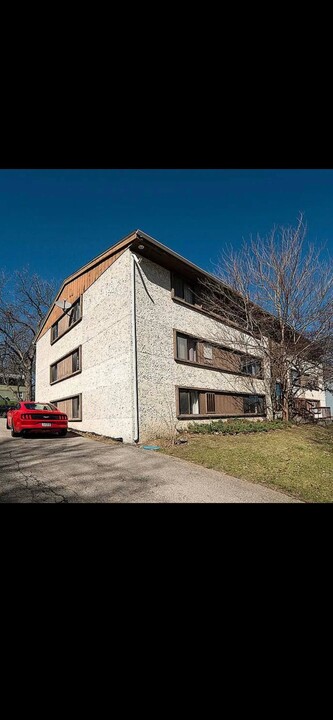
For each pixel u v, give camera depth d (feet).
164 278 41.29
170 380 39.55
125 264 37.81
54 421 37.24
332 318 49.29
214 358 48.08
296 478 23.62
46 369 66.08
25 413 36.47
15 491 18.21
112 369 38.42
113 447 31.65
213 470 24.30
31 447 30.99
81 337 47.24
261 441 36.45
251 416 53.78
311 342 50.96
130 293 36.60
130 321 36.17
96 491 18.60
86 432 42.78
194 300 46.68
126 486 19.63
